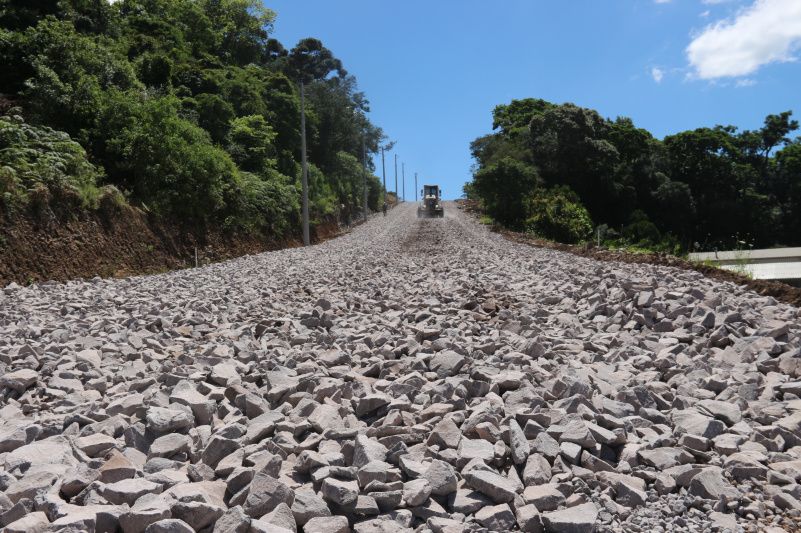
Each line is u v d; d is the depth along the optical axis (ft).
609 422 12.50
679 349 19.20
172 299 33.19
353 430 12.46
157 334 23.22
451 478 10.16
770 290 32.12
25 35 66.28
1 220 40.78
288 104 137.08
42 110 59.67
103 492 9.55
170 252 62.80
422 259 64.34
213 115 98.94
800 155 203.82
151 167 64.08
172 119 69.00
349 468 10.49
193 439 12.55
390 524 9.19
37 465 10.71
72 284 40.68
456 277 42.86
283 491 9.61
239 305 31.40
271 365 18.24
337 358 18.56
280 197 103.40
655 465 11.14
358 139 224.53
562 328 23.47
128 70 72.79
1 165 45.68
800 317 23.35
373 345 21.22
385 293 35.14
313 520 9.20
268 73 152.87
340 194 180.86
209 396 14.90
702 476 10.32
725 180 192.44
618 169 175.01
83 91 62.34
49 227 45.09
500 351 19.07
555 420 12.56
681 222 178.09
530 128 171.63
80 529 8.11
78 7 86.89
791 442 11.99
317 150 182.91
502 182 135.13
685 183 187.83
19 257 40.98
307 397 14.76
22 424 12.95
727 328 20.66
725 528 9.21
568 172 163.12
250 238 87.86
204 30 140.56
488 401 13.92
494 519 9.32
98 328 24.34
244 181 88.48
